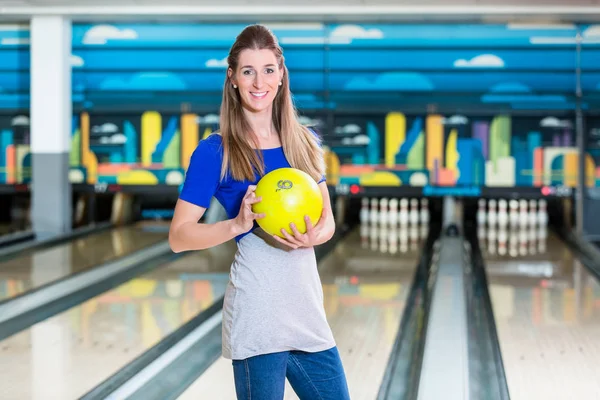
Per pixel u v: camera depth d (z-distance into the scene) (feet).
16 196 28.55
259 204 5.97
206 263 19.99
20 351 12.23
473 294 16.28
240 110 6.42
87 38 24.85
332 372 6.36
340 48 24.07
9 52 25.00
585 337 12.92
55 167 24.82
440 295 15.60
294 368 6.33
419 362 11.55
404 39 23.91
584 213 23.59
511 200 26.27
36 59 24.54
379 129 24.21
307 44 24.16
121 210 27.27
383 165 24.26
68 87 24.99
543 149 23.70
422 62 23.91
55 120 24.68
